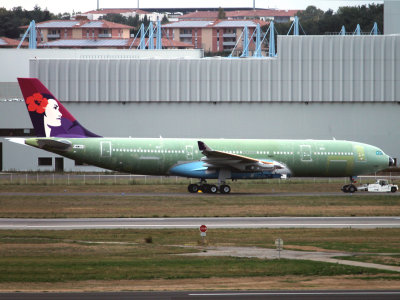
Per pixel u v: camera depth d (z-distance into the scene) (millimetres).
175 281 106500
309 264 121062
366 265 120938
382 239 154375
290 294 96375
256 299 93000
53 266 118250
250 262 122875
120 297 94000
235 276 110562
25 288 100938
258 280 107500
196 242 148250
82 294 96000
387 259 127188
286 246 143625
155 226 174125
